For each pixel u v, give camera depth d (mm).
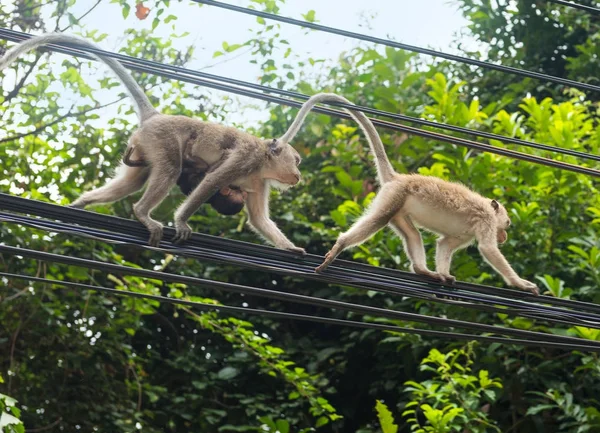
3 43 12648
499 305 7941
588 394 12805
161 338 15688
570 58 17297
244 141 8305
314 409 13164
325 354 14781
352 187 13008
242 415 14500
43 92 12875
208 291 15539
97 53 7406
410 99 15219
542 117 13438
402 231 8719
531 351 12734
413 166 14297
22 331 13367
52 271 13055
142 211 7484
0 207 6691
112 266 6414
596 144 13109
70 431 13445
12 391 13297
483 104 17344
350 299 14789
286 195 15703
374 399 15094
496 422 12281
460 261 12008
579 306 8078
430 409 10922
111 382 13898
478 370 12617
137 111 8031
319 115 15039
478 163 12484
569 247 11797
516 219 12562
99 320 13617
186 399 14562
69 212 6895
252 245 7461
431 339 12820
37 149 13430
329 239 14797
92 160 13875
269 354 13227
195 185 8328
